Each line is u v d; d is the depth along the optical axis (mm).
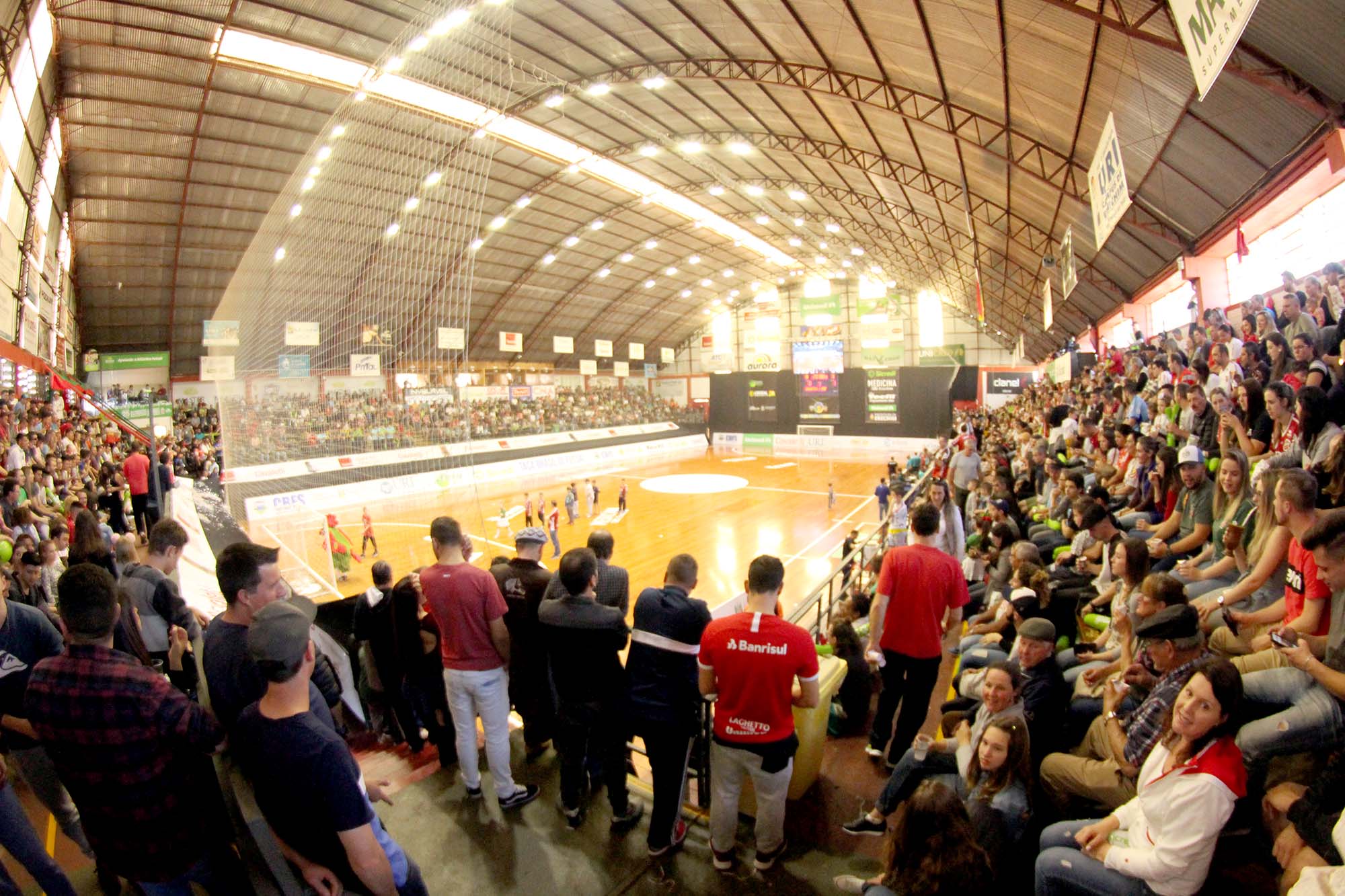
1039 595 4375
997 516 6480
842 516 25578
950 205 21094
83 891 3033
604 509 27359
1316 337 6320
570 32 16234
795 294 49781
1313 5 6262
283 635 1784
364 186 4352
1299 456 4082
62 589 2008
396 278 4391
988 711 2889
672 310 49531
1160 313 18234
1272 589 3340
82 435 15391
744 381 49312
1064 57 9742
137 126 18891
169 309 27922
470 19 4816
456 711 3408
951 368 41875
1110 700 2932
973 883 1781
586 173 26312
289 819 1829
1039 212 17062
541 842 3172
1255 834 2357
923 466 17859
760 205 31672
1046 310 17812
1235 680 2027
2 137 13312
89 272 24828
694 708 2969
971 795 2732
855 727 4250
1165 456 5719
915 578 3545
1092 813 2873
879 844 3104
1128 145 11188
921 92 13922
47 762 2982
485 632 3309
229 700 2234
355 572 6234
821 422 45594
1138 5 7465
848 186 25109
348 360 4488
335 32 16141
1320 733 2359
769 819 2840
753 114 20141
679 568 3076
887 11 11062
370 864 1836
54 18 14648
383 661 4160
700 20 14500
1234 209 10961
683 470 39875
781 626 2727
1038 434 14203
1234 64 7625
